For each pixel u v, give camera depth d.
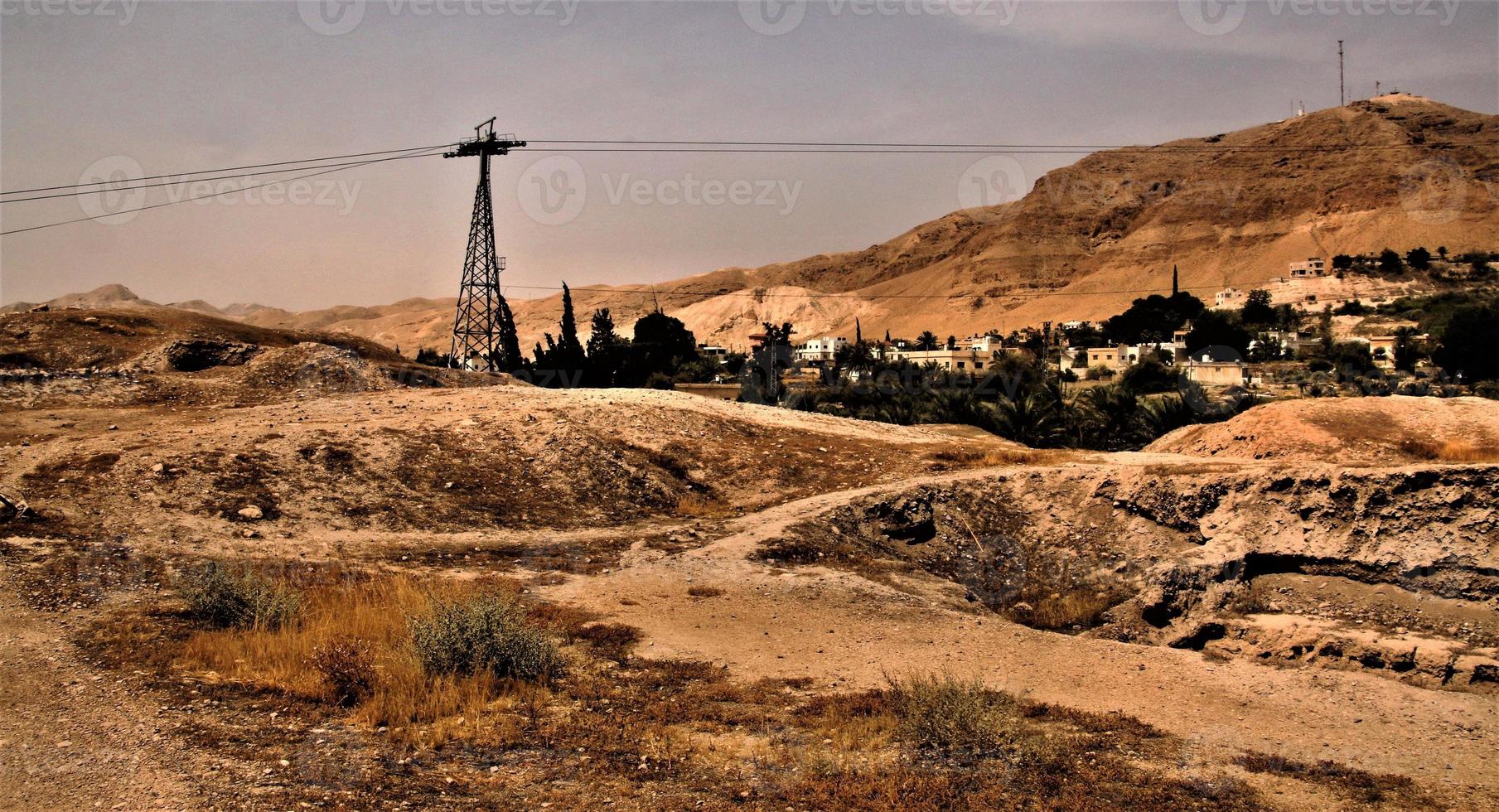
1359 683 16.62
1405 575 20.23
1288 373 120.50
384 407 33.94
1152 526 24.72
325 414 32.16
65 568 18.03
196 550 20.23
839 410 61.47
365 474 26.92
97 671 13.34
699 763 12.27
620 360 98.50
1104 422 48.97
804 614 19.61
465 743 12.35
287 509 23.95
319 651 14.38
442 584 19.70
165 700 12.53
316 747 11.64
